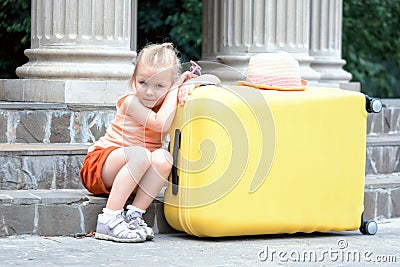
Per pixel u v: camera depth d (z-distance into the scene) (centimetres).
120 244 697
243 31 1052
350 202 757
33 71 952
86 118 868
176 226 727
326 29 1224
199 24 1593
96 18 948
